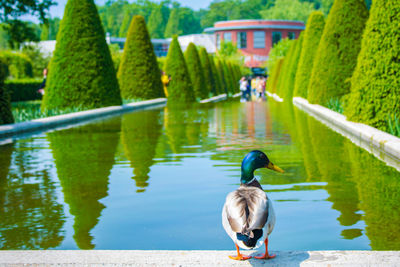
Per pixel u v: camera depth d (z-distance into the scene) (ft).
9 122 42.04
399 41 35.12
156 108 73.10
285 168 23.41
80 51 63.67
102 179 21.62
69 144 33.22
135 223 15.16
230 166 24.22
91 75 63.93
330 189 18.99
